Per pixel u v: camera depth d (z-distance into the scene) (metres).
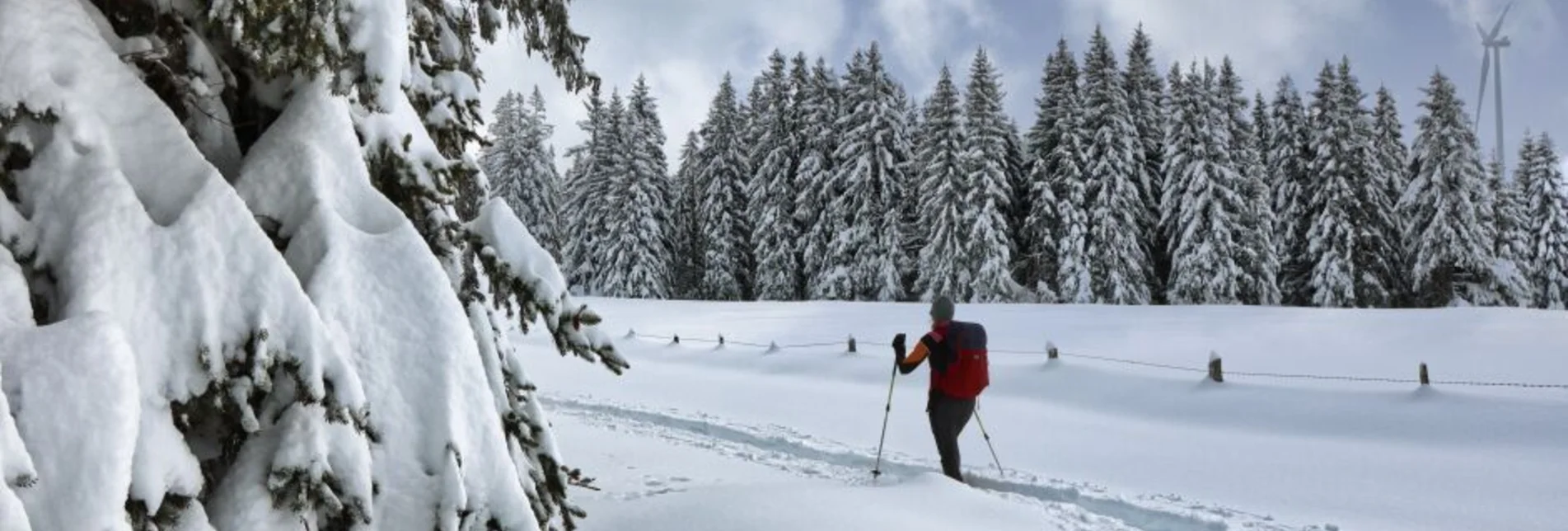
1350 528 6.13
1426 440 9.30
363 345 2.71
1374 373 15.32
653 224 44.22
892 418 11.30
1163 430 10.48
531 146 50.16
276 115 3.28
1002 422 10.98
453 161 3.44
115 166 2.53
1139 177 37.84
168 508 2.31
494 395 3.24
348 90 2.87
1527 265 40.16
